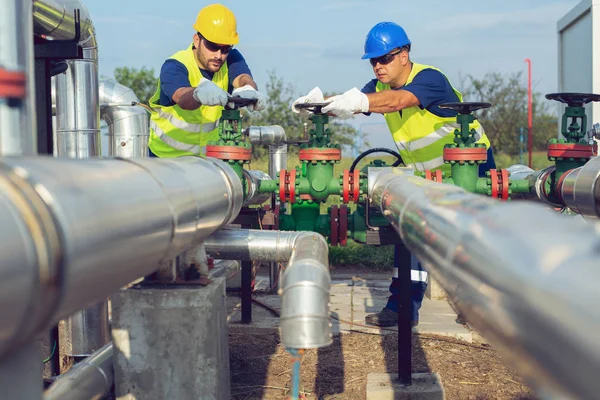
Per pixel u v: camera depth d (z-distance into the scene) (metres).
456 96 5.08
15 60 1.82
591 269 0.97
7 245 1.18
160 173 2.08
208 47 4.96
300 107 4.25
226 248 3.34
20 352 1.50
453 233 1.46
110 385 2.82
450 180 4.38
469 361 4.56
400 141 5.14
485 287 1.23
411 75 4.88
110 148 6.27
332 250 8.05
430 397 3.88
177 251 2.23
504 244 1.19
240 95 4.07
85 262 1.41
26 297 1.23
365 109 4.35
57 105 4.71
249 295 5.36
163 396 2.79
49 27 3.57
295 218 4.61
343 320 5.50
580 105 4.11
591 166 3.42
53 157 1.58
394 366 4.46
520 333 1.09
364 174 4.32
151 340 2.78
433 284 6.25
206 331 2.78
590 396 0.91
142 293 2.77
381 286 6.91
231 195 2.95
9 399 1.49
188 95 4.55
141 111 6.23
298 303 2.04
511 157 22.62
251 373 4.38
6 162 1.34
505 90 23.33
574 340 0.92
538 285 1.02
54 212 1.32
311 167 4.28
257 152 20.58
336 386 4.15
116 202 1.60
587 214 3.49
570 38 9.07
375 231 4.04
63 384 2.56
